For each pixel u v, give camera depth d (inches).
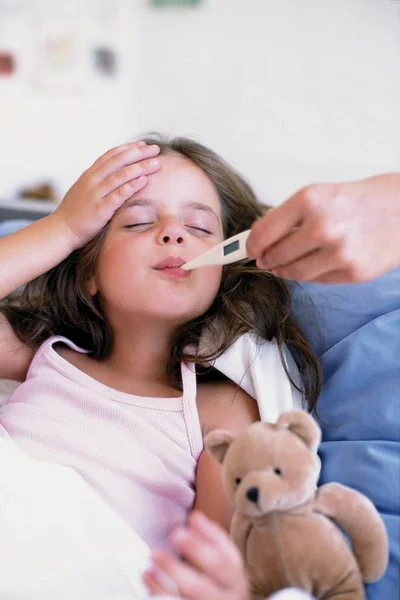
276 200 91.5
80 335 45.6
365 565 25.6
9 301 48.1
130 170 40.0
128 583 30.1
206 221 40.7
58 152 97.9
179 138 47.3
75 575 29.9
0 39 96.4
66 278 44.4
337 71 93.0
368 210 26.3
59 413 38.4
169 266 38.3
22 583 29.5
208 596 23.5
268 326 40.6
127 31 97.8
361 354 36.8
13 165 97.3
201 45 96.6
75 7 97.1
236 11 95.1
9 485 32.4
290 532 24.5
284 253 27.0
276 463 24.2
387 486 31.6
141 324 40.3
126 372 41.7
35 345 45.4
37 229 40.1
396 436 34.0
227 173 46.3
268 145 94.4
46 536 30.9
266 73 94.7
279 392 37.9
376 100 92.5
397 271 40.4
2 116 97.0
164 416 38.1
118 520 32.2
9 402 41.8
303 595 23.1
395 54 92.2
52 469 33.7
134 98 98.4
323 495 25.8
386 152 92.4
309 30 93.4
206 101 96.7
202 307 39.6
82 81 97.5
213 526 23.9
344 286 40.8
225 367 39.4
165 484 36.1
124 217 39.9
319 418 37.1
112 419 37.8
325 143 93.3
